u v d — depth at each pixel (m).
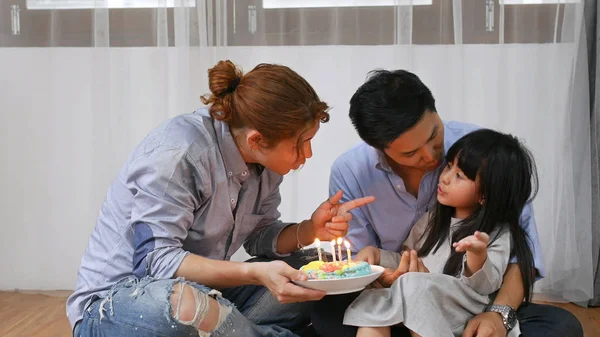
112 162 2.89
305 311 1.95
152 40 2.91
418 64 2.83
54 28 2.92
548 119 2.79
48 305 2.76
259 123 1.62
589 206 2.71
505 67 2.78
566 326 1.73
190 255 1.60
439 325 1.64
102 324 1.55
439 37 2.79
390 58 2.83
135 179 1.67
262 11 2.87
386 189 1.96
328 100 2.88
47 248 2.97
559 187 2.74
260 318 1.91
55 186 2.97
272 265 1.55
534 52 2.79
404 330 1.76
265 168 1.85
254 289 1.94
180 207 1.63
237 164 1.73
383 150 1.78
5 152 2.97
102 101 2.87
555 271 2.76
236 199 1.78
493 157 1.78
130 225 1.66
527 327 1.74
